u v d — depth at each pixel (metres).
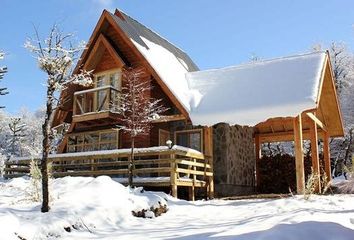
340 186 9.08
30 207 8.35
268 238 5.07
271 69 15.77
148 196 9.91
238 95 14.88
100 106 16.88
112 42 18.30
